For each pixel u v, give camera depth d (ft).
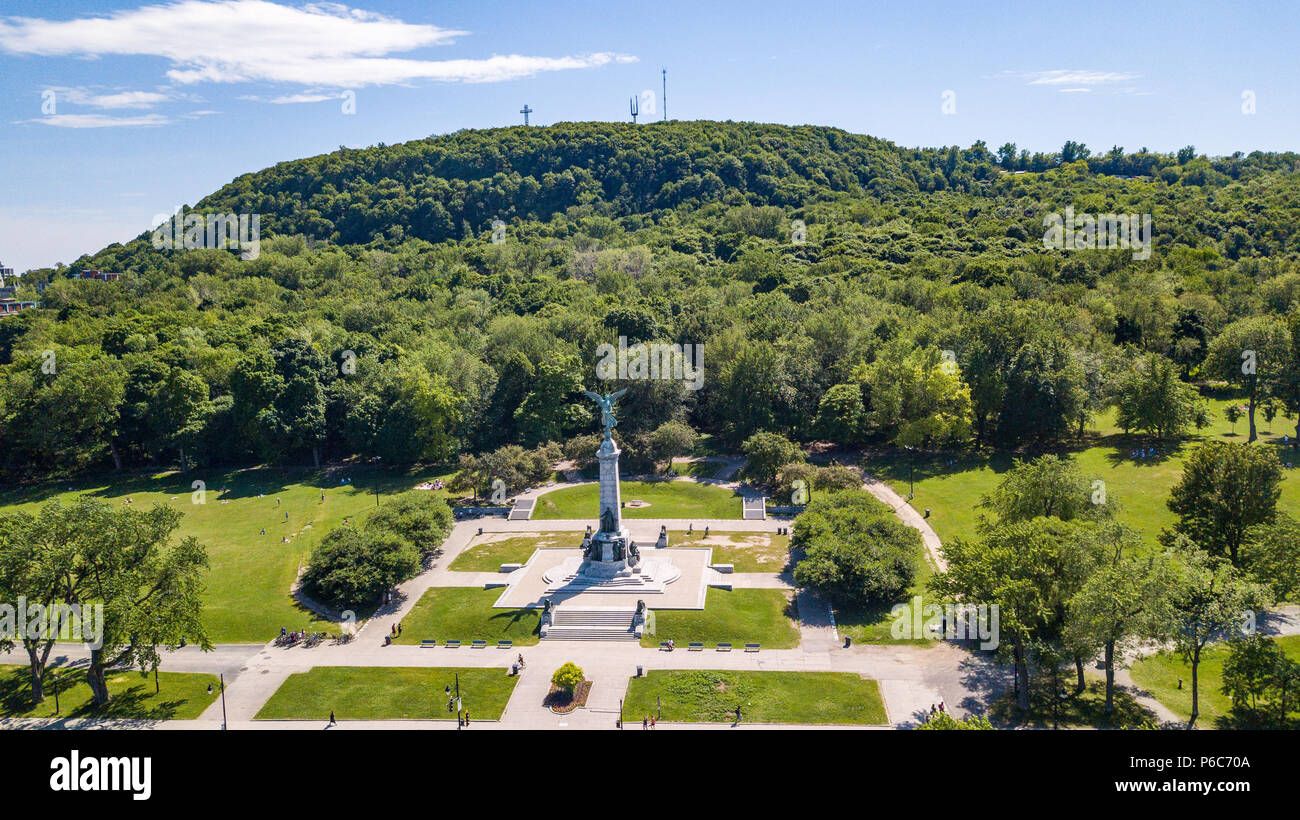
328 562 355.56
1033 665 291.79
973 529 402.93
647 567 379.35
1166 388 460.14
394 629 337.11
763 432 480.64
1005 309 523.70
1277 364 458.09
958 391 485.56
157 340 655.35
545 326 624.18
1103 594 245.65
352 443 546.26
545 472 499.92
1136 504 404.77
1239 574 273.95
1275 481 321.93
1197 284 644.69
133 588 281.13
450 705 282.77
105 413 547.49
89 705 288.71
